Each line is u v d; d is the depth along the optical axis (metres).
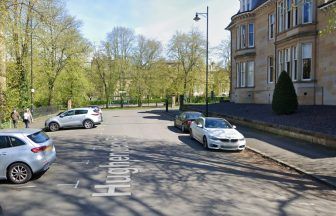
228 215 6.92
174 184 9.34
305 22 24.31
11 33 21.30
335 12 13.80
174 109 52.75
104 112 49.88
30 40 29.25
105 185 9.20
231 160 12.96
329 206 7.63
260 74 33.50
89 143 17.17
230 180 9.86
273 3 30.41
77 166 11.64
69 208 7.35
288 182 9.75
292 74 25.44
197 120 18.05
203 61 61.06
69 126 25.05
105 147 15.78
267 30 31.92
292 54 25.48
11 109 24.67
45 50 42.97
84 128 25.52
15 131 10.07
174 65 63.22
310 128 16.27
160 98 72.56
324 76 23.09
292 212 7.17
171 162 12.35
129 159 12.86
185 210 7.20
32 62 36.84
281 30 28.22
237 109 30.39
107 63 65.19
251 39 35.22
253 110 27.19
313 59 23.81
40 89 46.84
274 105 21.97
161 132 21.89
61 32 43.69
